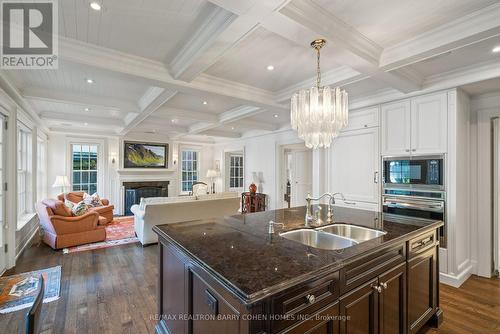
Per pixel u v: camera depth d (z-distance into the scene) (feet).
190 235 5.92
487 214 10.69
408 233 6.08
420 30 6.88
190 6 5.99
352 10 6.00
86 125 20.03
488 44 7.47
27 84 11.25
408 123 11.09
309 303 3.81
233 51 8.14
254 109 14.37
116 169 24.04
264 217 8.18
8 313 7.61
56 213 13.56
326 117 7.58
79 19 6.49
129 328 6.93
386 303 5.36
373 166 12.42
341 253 4.65
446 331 7.06
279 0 5.09
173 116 16.40
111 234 16.48
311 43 6.76
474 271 10.95
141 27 6.87
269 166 22.65
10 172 10.93
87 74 10.12
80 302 8.19
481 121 10.80
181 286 5.28
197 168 30.30
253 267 4.01
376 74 8.77
